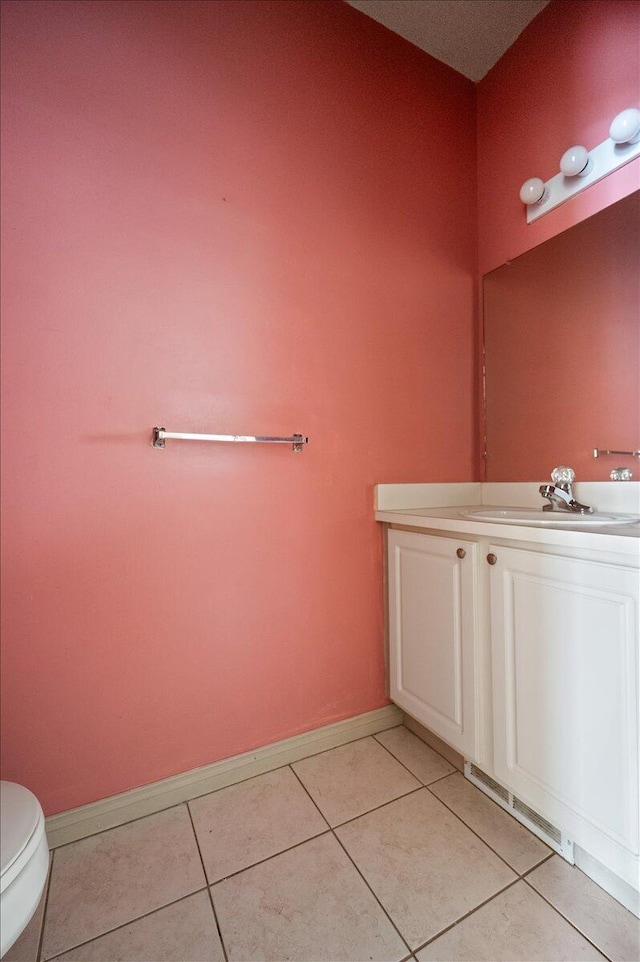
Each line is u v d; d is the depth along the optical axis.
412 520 1.38
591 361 1.40
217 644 1.30
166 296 1.22
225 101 1.30
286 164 1.40
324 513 1.47
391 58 1.60
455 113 1.75
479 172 1.80
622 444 1.32
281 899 0.96
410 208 1.64
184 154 1.24
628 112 1.20
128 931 0.90
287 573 1.41
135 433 1.18
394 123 1.61
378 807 1.22
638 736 0.81
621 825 0.85
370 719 1.57
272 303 1.37
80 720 1.12
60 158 1.09
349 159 1.51
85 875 1.02
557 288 1.50
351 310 1.52
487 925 0.89
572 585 0.93
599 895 0.94
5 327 1.04
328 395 1.47
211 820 1.18
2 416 1.04
